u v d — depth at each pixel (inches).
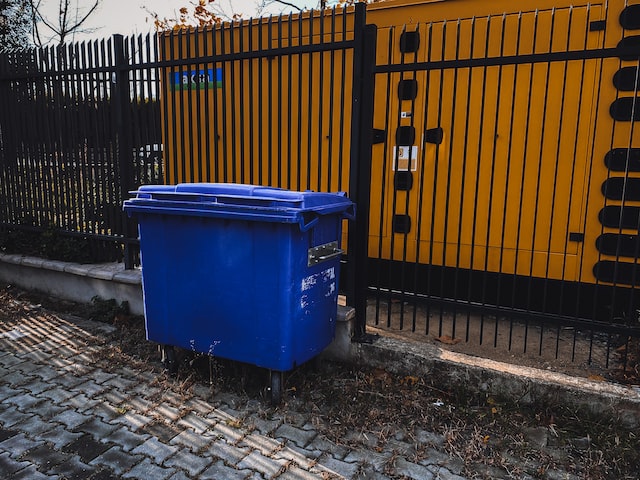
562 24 150.9
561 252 159.8
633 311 153.8
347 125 177.0
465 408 121.6
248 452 107.7
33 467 102.5
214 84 158.1
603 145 149.6
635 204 147.9
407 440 112.0
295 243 116.6
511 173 162.4
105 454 106.7
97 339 164.7
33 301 200.1
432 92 168.9
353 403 125.9
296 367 136.0
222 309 126.3
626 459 103.7
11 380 137.9
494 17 158.6
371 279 191.9
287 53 142.1
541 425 114.9
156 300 136.3
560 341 154.6
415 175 175.2
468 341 152.5
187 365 141.7
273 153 185.9
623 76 144.7
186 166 193.0
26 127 205.8
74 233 199.5
